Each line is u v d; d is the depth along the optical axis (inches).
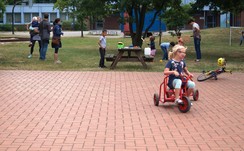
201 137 258.7
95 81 494.3
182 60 348.8
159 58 791.1
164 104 363.6
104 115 318.7
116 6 909.8
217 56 863.1
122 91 427.8
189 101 324.8
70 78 517.3
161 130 275.0
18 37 1552.7
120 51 608.1
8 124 289.3
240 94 416.8
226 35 1546.5
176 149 233.9
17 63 687.7
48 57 798.5
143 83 481.7
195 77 538.0
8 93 412.2
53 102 368.2
